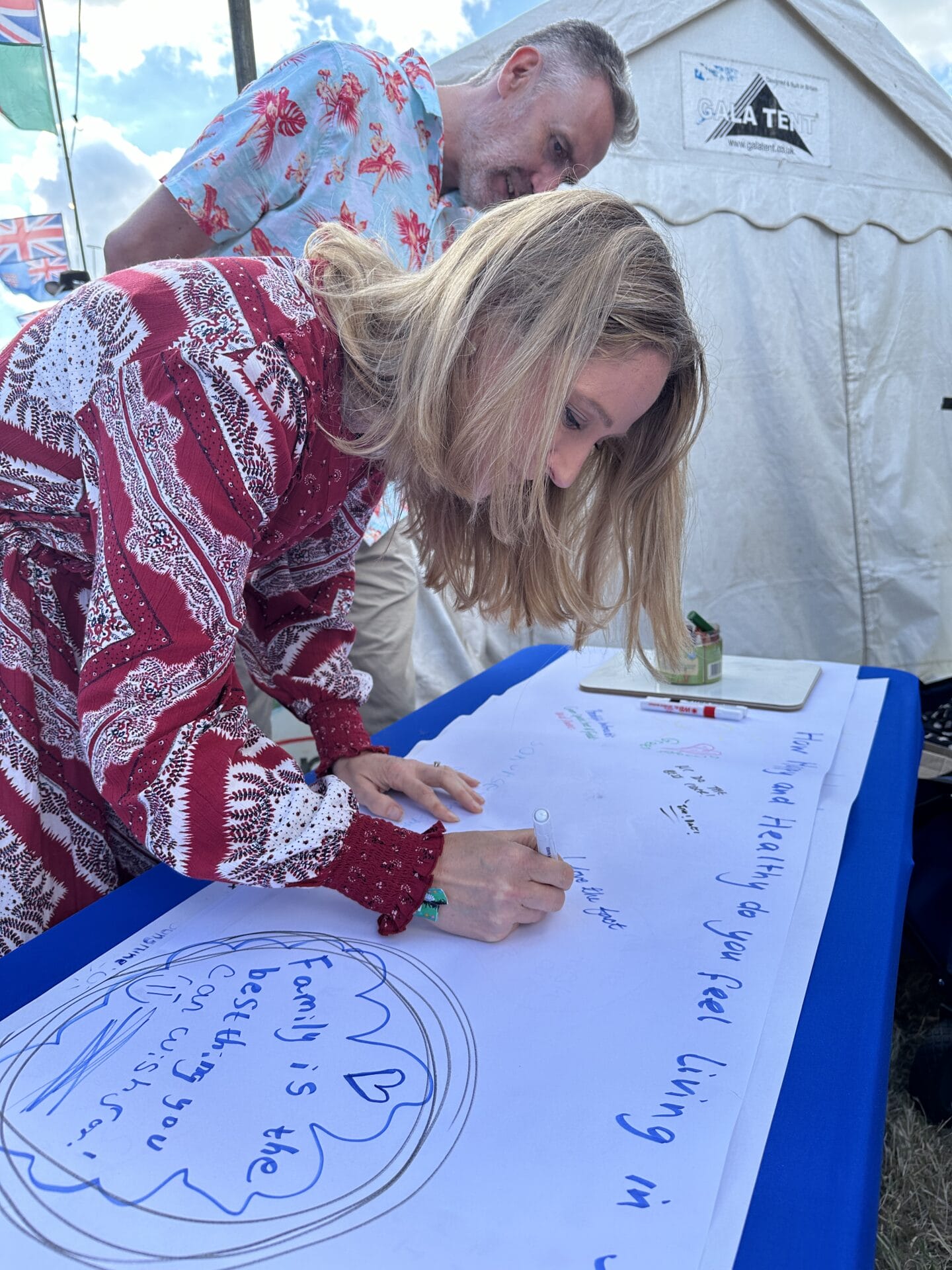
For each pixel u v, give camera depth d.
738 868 0.70
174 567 0.57
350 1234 0.39
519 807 0.84
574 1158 0.43
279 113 1.26
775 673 1.25
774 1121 0.44
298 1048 0.52
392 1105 0.47
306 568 0.90
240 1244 0.39
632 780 0.89
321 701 0.91
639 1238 0.38
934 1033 1.11
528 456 0.65
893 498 2.75
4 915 0.74
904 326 2.72
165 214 1.30
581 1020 0.53
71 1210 0.41
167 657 0.57
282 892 0.70
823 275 2.58
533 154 1.40
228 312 0.61
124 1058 0.51
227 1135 0.45
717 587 2.61
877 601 2.78
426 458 0.66
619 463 0.87
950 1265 0.89
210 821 0.57
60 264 2.05
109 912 0.68
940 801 1.32
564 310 0.61
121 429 0.59
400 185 1.40
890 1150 1.05
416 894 0.62
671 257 0.70
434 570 0.92
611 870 0.71
